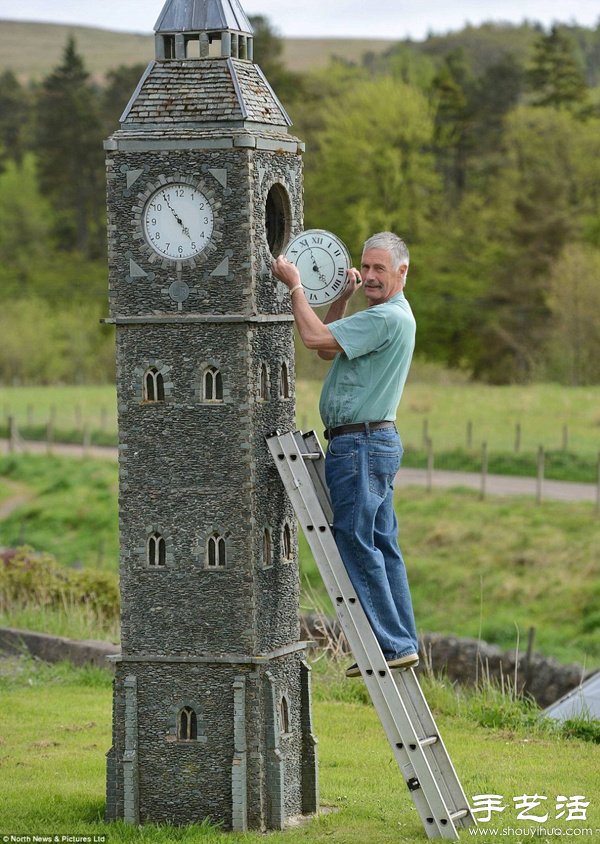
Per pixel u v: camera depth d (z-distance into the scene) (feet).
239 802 41.50
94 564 136.87
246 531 41.57
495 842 40.57
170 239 41.63
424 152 350.84
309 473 41.83
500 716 61.11
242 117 41.11
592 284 255.09
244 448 41.50
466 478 156.25
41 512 156.15
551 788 48.98
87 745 54.65
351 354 39.65
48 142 440.45
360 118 313.53
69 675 69.05
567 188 318.86
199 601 41.93
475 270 311.47
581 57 551.18
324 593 111.24
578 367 256.52
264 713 41.91
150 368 42.04
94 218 434.30
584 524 130.52
